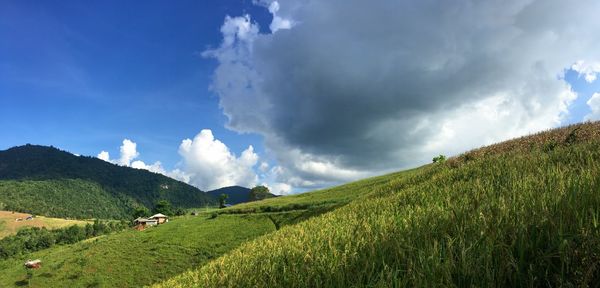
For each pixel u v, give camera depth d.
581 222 3.85
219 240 89.81
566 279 3.32
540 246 3.90
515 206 5.49
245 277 7.21
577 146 14.27
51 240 161.12
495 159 17.72
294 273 5.95
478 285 3.55
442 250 4.50
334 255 6.09
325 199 103.69
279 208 105.56
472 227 5.03
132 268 81.81
